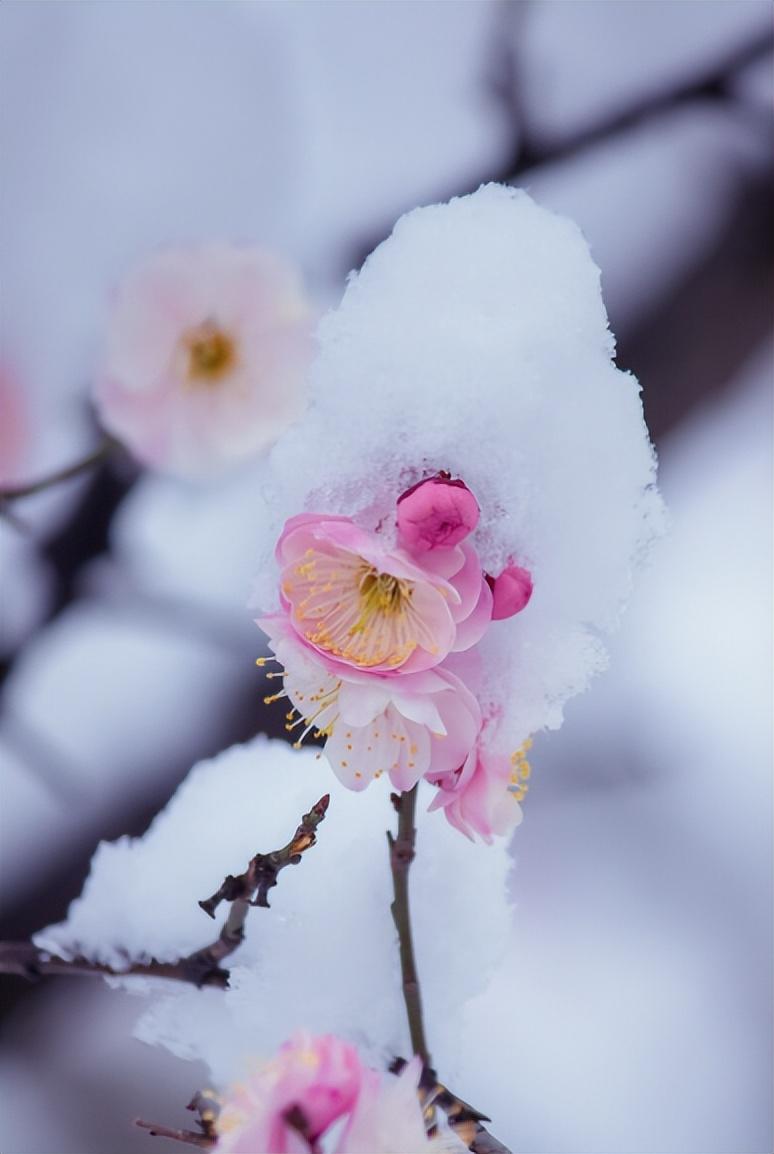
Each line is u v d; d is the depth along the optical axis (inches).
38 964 16.3
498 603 14.5
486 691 14.7
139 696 23.4
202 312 18.8
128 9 21.7
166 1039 15.9
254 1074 14.4
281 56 23.7
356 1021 15.6
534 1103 23.2
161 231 22.1
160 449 18.8
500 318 14.5
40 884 21.5
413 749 14.5
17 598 23.0
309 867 15.9
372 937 15.7
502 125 24.0
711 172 23.2
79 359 21.9
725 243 22.9
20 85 21.5
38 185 21.6
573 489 14.5
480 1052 23.1
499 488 14.5
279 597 14.7
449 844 15.9
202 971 15.9
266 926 16.0
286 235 23.5
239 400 18.8
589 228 23.2
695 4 23.5
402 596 14.5
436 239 14.6
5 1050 21.3
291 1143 14.0
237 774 16.8
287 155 23.1
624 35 23.5
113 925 16.5
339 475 14.6
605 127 23.1
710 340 22.7
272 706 22.8
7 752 22.4
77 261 21.8
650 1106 23.7
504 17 23.2
